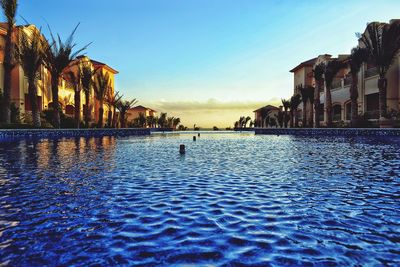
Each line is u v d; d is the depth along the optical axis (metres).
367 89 35.16
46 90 37.69
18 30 31.17
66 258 3.21
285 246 3.49
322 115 50.53
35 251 3.38
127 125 61.22
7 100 25.47
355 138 25.11
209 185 6.76
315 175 7.94
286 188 6.43
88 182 7.05
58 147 16.77
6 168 9.12
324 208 4.97
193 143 21.89
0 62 31.17
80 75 36.41
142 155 13.05
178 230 3.98
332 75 35.81
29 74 27.22
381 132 26.59
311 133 33.62
